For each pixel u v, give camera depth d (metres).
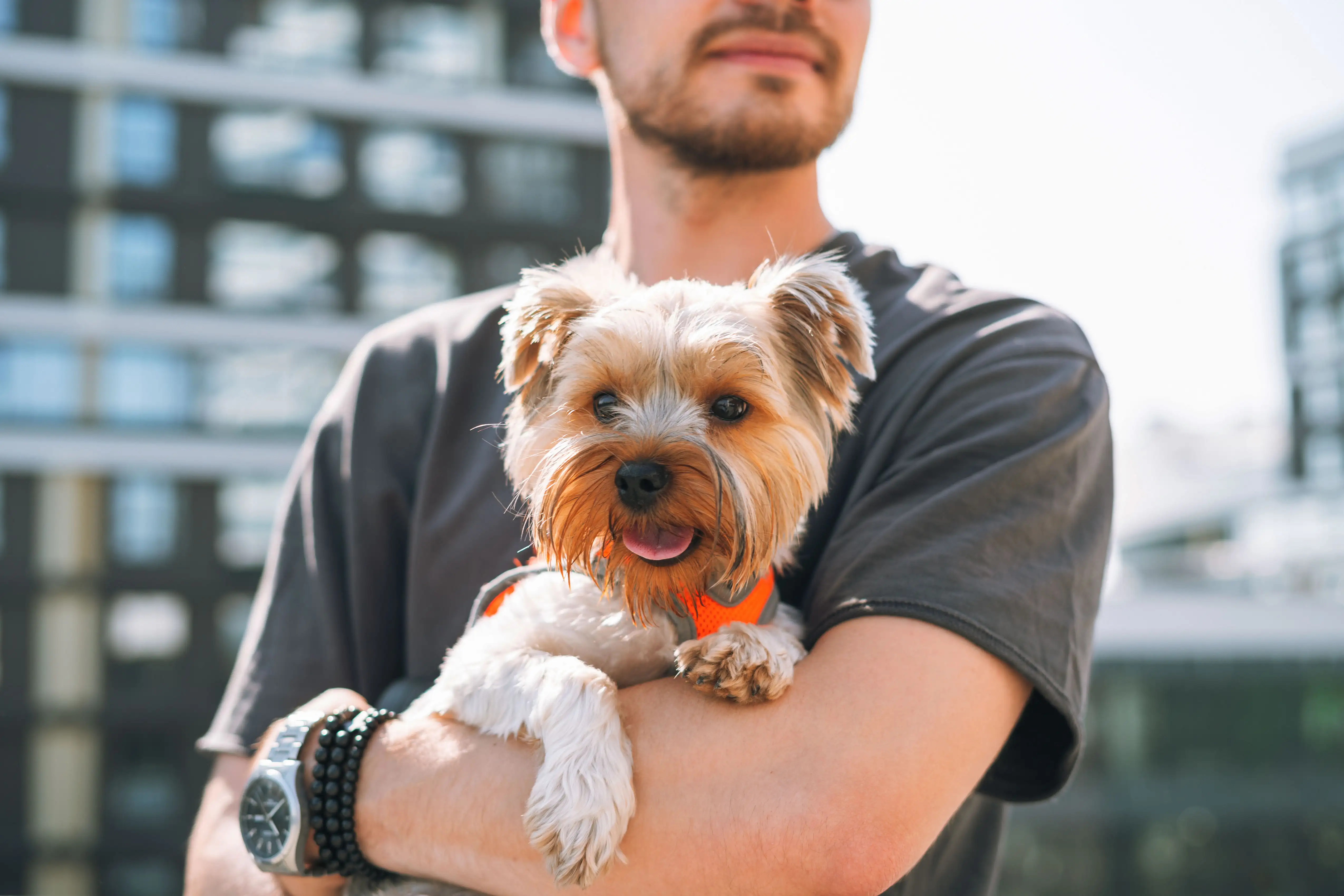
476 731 0.70
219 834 0.76
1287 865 7.18
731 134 0.81
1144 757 7.27
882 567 0.69
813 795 0.65
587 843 0.65
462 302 0.87
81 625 7.34
